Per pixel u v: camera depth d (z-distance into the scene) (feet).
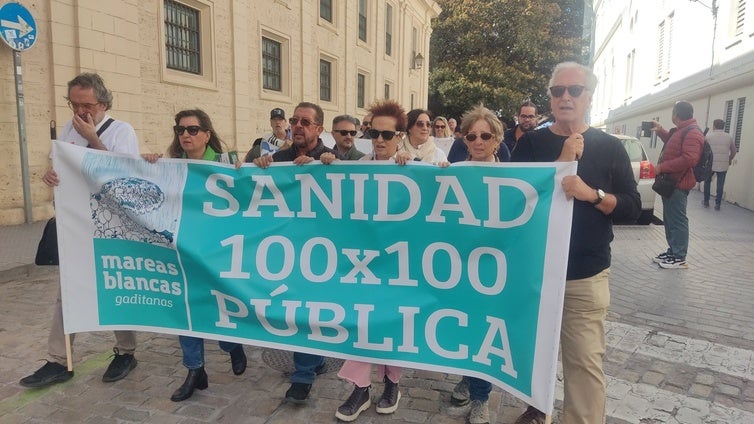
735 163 40.68
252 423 9.94
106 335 14.06
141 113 31.07
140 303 10.92
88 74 10.96
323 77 56.75
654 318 15.87
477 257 8.89
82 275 11.00
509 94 90.74
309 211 9.96
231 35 38.63
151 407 10.44
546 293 8.08
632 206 8.14
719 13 44.34
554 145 8.63
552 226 8.08
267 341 10.22
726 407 10.80
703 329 15.01
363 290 9.66
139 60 30.73
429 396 11.05
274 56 46.47
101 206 10.82
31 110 25.80
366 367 9.93
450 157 16.85
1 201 25.57
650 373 12.30
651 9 75.15
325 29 54.44
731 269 21.33
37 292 17.62
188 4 34.76
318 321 9.81
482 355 8.93
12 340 13.65
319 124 12.16
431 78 97.76
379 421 10.03
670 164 20.97
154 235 10.66
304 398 10.48
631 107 88.28
